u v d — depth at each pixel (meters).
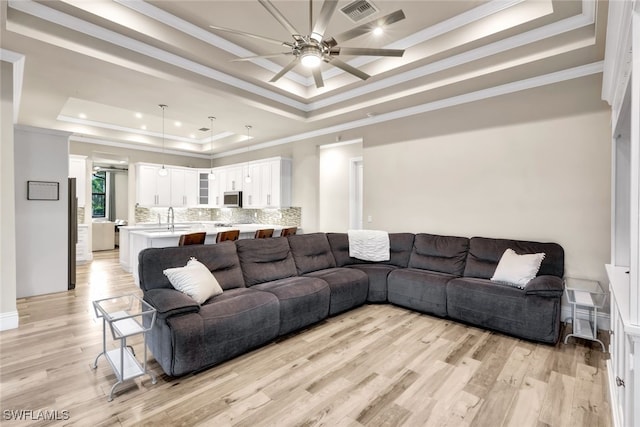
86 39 2.99
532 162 3.66
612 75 2.31
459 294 3.38
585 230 3.34
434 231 4.50
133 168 7.94
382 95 4.43
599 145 3.26
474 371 2.44
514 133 3.79
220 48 3.76
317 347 2.86
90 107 5.71
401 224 4.86
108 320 2.08
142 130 7.41
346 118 5.18
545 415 1.94
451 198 4.32
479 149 4.06
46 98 4.34
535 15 2.92
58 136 4.47
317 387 2.23
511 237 3.81
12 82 3.09
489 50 3.39
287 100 5.05
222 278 3.13
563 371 2.43
